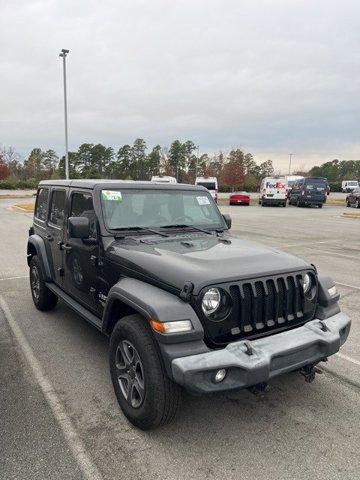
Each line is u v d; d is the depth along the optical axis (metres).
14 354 4.43
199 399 3.56
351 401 3.56
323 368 4.15
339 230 16.09
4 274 8.09
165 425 3.16
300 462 2.79
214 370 2.68
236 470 2.71
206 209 4.65
